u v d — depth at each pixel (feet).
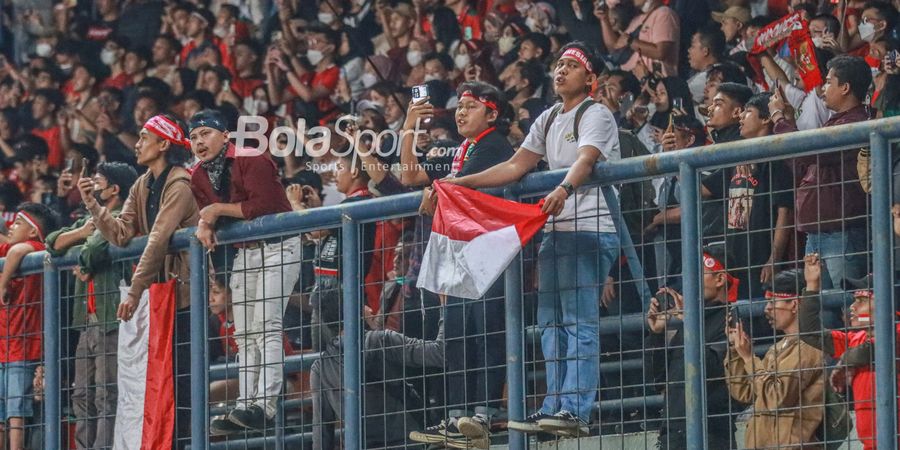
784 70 116.16
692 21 126.93
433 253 78.07
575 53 79.46
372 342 86.07
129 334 91.61
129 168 104.99
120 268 94.12
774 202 85.92
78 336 99.45
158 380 90.07
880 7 113.70
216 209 86.63
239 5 161.48
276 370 88.17
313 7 152.56
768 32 114.62
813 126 104.12
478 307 82.17
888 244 66.85
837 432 73.77
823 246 81.05
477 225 76.69
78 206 148.87
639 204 90.79
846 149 69.05
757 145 70.33
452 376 83.20
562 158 78.54
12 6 175.11
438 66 139.03
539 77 129.29
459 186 78.13
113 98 159.94
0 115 167.94
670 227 90.12
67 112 165.27
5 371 98.53
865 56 113.70
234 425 86.94
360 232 82.84
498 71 137.28
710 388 78.43
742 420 78.89
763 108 93.97
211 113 90.38
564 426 75.00
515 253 75.15
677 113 108.17
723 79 113.91
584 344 76.33
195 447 87.81
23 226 106.73
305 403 94.63
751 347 72.69
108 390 93.76
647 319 83.30
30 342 101.55
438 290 77.56
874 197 67.26
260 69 155.74
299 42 150.51
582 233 77.36
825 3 118.83
